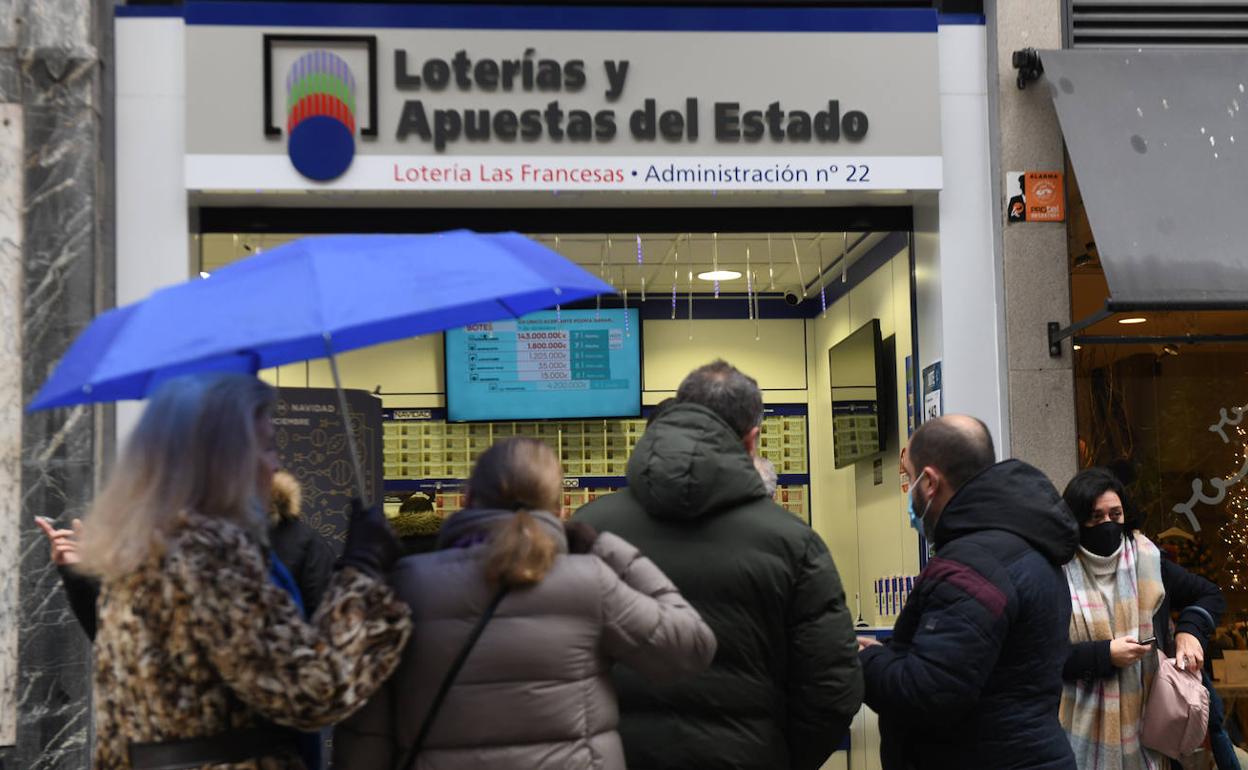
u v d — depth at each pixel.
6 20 6.27
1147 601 4.75
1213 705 4.88
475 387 9.08
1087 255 6.71
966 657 3.29
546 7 6.54
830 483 9.20
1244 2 6.87
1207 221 6.23
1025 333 6.65
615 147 6.53
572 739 2.71
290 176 6.38
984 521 3.52
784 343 9.59
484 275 2.77
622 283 9.12
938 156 6.66
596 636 2.76
